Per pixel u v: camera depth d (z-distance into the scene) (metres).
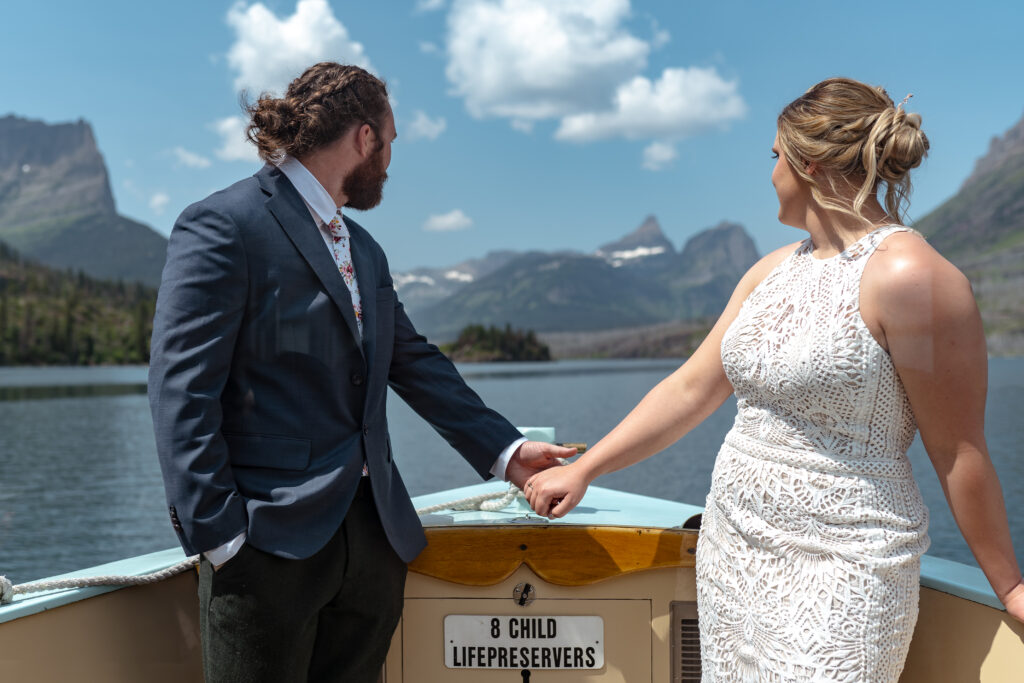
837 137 1.14
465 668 1.58
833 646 1.11
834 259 1.16
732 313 1.40
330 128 1.36
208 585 1.27
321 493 1.29
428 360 1.66
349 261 1.43
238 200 1.30
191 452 1.19
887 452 1.14
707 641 1.28
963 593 1.21
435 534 1.56
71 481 33.59
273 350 1.29
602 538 1.54
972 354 1.07
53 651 1.28
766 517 1.18
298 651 1.30
